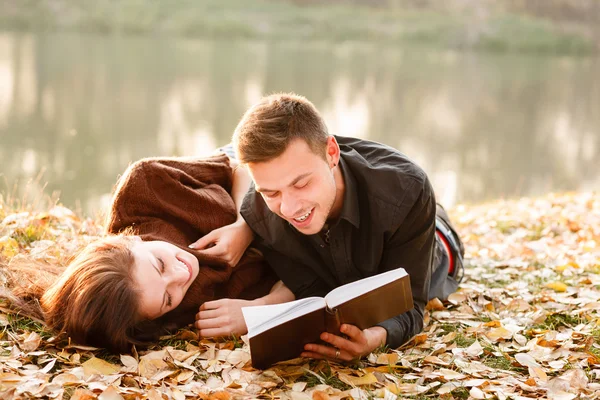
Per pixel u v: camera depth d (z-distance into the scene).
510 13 59.72
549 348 2.43
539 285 3.18
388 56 53.47
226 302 2.54
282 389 2.14
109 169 15.18
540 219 4.52
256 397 2.06
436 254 2.86
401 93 37.25
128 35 55.53
